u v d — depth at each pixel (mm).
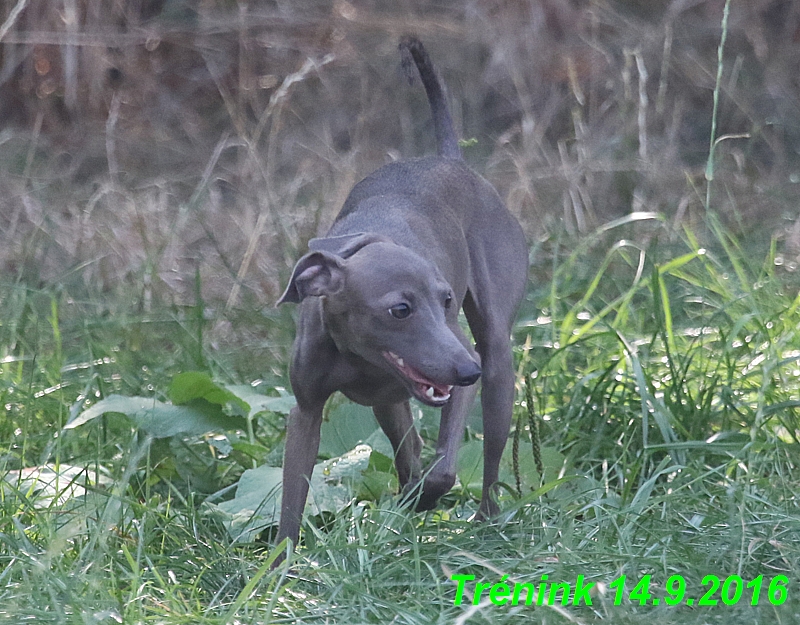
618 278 12695
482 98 19547
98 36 19156
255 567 7551
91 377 10258
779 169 16781
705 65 19422
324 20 20234
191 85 19734
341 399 10375
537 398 9867
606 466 8891
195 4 20297
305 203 15594
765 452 9094
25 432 8992
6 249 14023
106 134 18281
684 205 14086
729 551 7316
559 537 7770
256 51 19984
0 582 6977
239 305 12805
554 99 19094
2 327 11406
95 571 6711
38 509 7820
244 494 8398
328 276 7312
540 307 11828
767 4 20484
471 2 20500
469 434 9977
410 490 8273
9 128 18562
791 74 19453
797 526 7559
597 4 20094
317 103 19547
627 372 10008
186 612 6691
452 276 8258
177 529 7965
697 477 8422
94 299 12586
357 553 7457
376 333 7250
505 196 15758
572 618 6152
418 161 8938
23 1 13734
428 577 7309
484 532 8016
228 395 9234
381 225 8000
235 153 18500
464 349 7160
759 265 12570
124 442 9336
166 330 11758
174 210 15750
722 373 10305
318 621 6699
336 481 8781
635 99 18672
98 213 15164
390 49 20062
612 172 15719
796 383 10227
